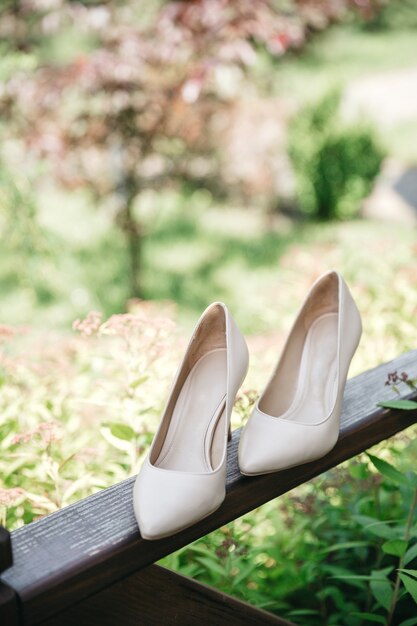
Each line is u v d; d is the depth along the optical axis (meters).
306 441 1.24
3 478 1.89
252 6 4.58
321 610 1.87
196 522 1.12
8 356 2.27
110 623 1.15
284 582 1.87
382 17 14.58
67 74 4.71
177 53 4.59
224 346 1.42
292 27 4.97
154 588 1.20
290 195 7.55
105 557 1.07
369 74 12.12
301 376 1.54
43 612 1.01
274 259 6.18
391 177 8.34
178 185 6.28
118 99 4.75
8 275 5.80
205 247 6.53
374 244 3.33
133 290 5.56
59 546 1.08
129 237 5.54
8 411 2.03
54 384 2.26
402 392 1.50
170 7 4.57
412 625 1.61
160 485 1.10
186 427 1.35
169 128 5.21
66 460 1.72
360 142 7.05
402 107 10.46
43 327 4.91
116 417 2.13
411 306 2.80
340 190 7.09
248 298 5.15
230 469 1.26
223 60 4.55
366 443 1.42
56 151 4.83
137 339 1.99
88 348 2.39
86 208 6.73
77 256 5.89
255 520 1.97
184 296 5.55
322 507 1.94
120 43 4.72
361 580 1.75
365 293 2.95
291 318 2.90
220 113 5.78
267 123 6.64
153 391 1.99
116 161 5.28
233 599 1.33
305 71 11.56
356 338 1.44
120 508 1.17
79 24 4.84
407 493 1.81
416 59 12.71
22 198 3.70
